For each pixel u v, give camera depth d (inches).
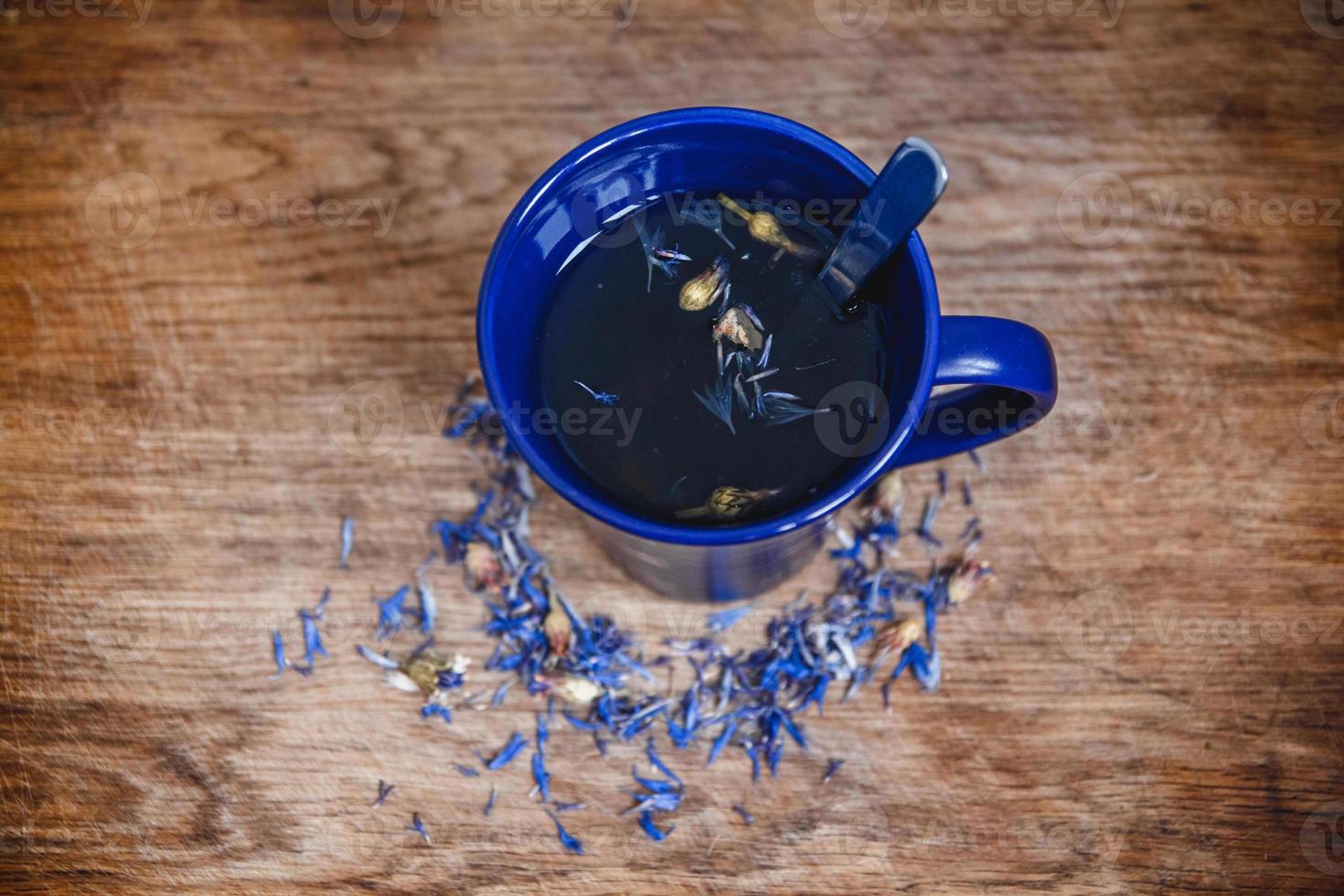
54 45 19.2
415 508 17.9
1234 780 17.1
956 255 18.4
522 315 14.6
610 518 13.5
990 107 18.8
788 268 14.8
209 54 19.2
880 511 17.7
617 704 17.4
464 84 19.0
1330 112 18.8
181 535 17.8
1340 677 17.3
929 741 17.2
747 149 14.6
